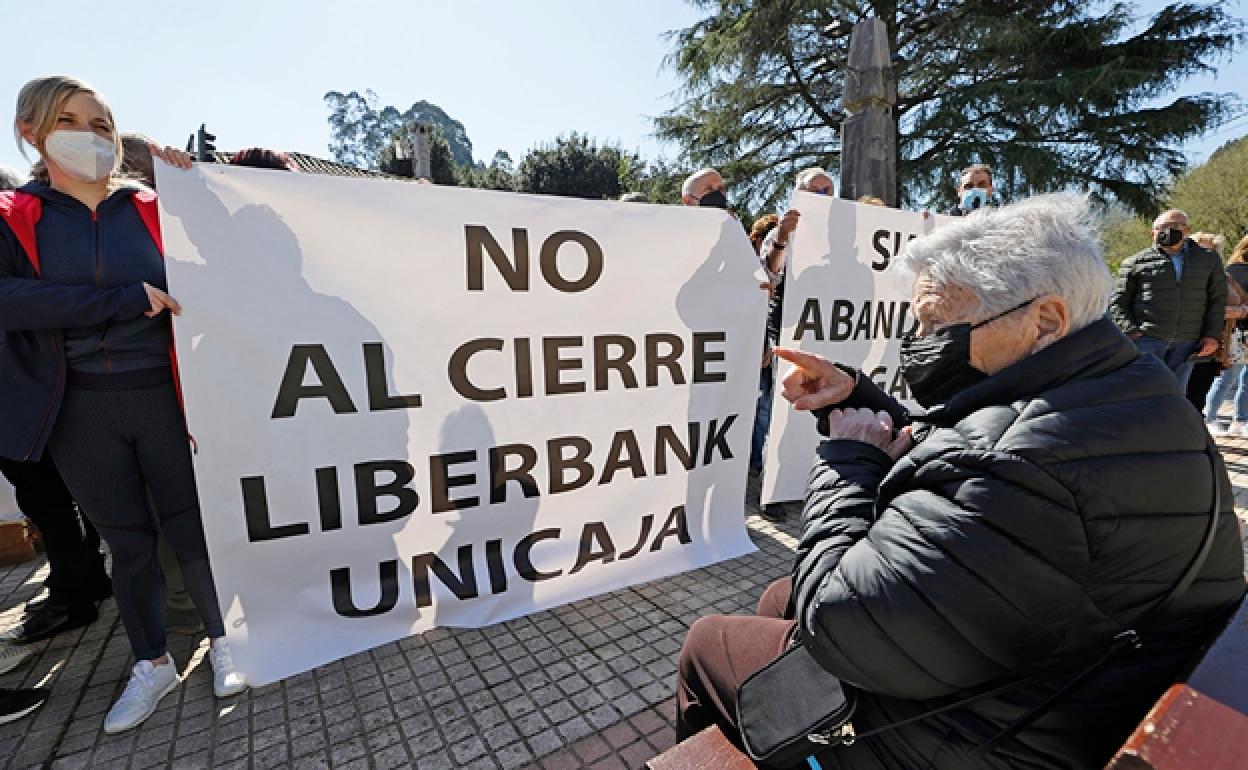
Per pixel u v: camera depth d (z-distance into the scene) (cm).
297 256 186
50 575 227
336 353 195
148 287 165
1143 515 78
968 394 96
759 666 121
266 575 195
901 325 354
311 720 183
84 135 162
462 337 213
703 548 280
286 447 192
